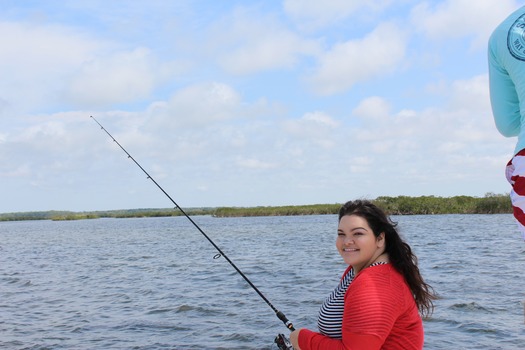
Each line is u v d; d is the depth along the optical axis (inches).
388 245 108.3
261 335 317.4
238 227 1918.1
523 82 95.7
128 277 607.8
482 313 349.7
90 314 398.9
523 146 93.9
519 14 101.3
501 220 1728.6
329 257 737.6
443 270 555.2
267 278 546.0
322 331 108.9
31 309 427.8
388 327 98.6
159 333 332.2
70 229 2559.1
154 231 1903.3
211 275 590.6
